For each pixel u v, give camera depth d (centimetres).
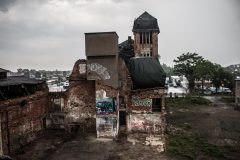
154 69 2602
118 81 2448
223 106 4316
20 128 2117
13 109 2009
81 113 2606
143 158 1855
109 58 2356
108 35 2334
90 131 2589
